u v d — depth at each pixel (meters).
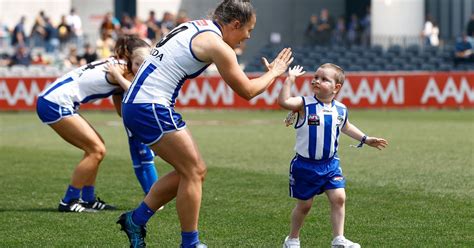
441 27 47.81
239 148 19.78
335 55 39.56
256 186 13.71
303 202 9.05
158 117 8.45
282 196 12.72
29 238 10.00
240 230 10.36
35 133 24.59
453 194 12.69
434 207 11.61
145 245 9.06
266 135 23.22
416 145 19.94
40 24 39.59
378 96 32.50
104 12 47.16
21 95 33.41
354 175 14.86
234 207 11.83
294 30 48.94
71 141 11.73
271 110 33.22
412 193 12.80
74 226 10.70
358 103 32.59
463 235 9.87
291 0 48.78
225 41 8.68
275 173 15.30
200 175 8.65
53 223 10.91
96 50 37.25
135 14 48.75
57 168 16.39
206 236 10.03
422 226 10.38
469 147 19.38
